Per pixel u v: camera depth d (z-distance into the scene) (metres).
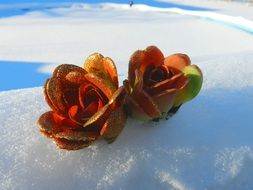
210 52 0.45
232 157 0.12
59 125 0.10
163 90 0.11
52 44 0.51
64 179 0.11
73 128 0.10
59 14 0.74
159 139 0.12
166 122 0.12
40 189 0.10
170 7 0.75
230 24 0.58
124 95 0.10
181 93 0.12
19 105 0.13
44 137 0.12
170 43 0.51
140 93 0.11
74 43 0.51
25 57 0.43
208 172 0.11
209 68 0.16
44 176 0.11
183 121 0.12
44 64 0.40
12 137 0.12
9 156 0.11
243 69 0.16
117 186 0.11
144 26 0.62
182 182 0.11
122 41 0.53
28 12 0.75
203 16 0.65
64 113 0.10
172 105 0.12
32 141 0.12
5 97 0.14
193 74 0.11
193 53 0.45
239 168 0.11
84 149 0.11
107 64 0.11
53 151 0.11
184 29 0.58
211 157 0.11
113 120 0.10
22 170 0.11
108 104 0.10
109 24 0.64
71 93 0.11
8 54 0.45
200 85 0.12
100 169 0.11
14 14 0.73
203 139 0.12
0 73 0.37
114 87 0.10
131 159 0.11
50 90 0.10
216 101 0.14
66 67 0.11
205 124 0.12
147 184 0.11
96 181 0.11
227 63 0.17
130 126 0.12
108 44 0.51
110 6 0.80
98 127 0.10
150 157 0.11
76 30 0.59
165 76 0.11
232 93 0.14
